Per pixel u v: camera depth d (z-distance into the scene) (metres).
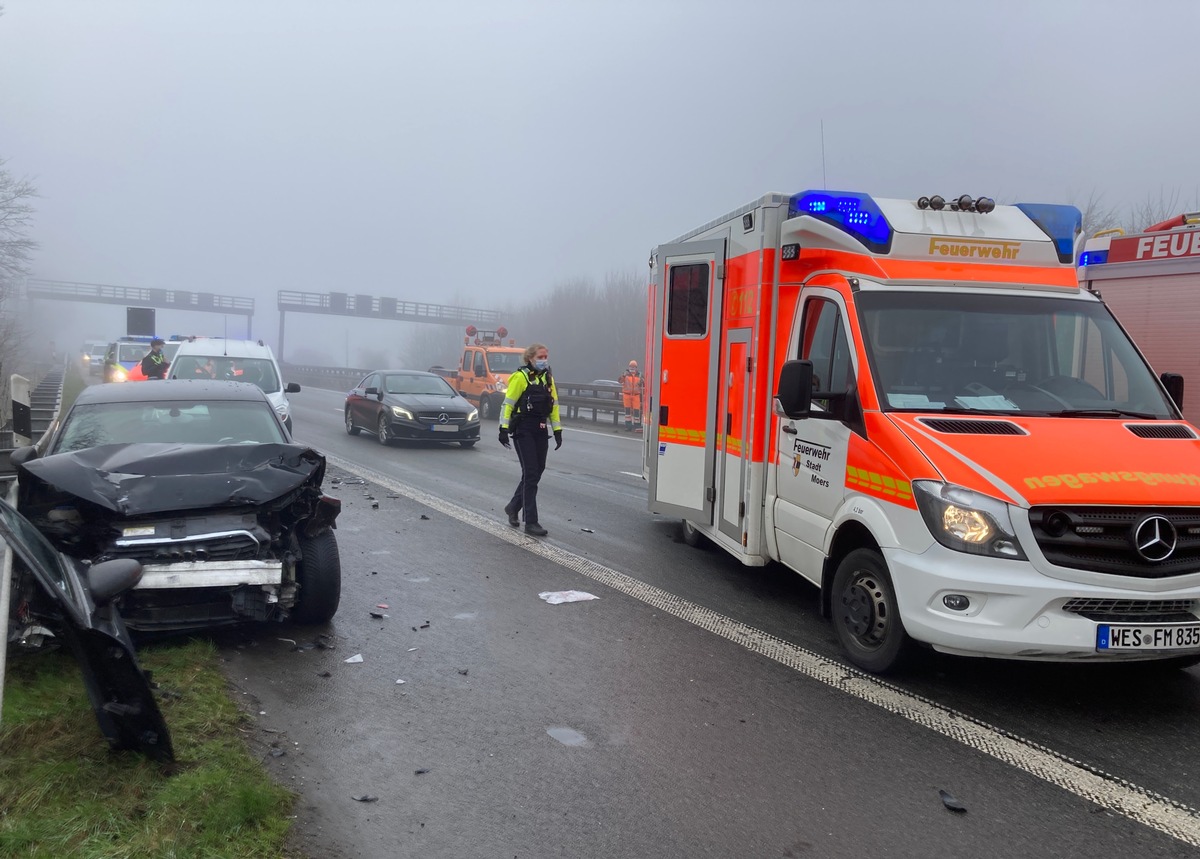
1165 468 4.54
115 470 5.42
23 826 3.12
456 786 3.84
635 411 23.09
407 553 8.20
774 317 6.47
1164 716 4.66
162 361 18.86
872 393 5.20
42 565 3.78
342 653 5.50
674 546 8.72
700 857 3.32
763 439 6.60
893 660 5.00
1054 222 6.09
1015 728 4.49
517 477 13.45
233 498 5.34
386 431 17.23
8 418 14.23
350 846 3.34
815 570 5.79
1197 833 3.52
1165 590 4.28
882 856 3.34
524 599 6.78
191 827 3.29
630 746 4.26
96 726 4.03
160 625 5.29
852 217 5.80
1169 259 7.76
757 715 4.64
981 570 4.38
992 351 5.48
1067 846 3.42
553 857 3.30
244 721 4.41
